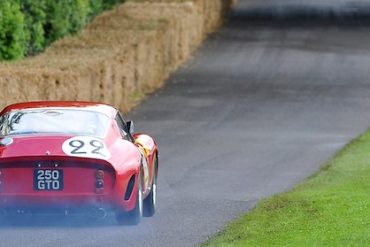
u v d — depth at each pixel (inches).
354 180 2271.2
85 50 3791.8
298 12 7268.7
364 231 1552.7
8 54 3469.5
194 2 5856.3
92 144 1739.7
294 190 2233.0
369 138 3213.6
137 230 1749.5
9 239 1632.6
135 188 1772.9
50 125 1782.7
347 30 6476.4
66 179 1702.8
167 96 4227.4
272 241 1533.0
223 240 1594.5
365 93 4409.5
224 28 6481.3
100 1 5187.0
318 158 2903.5
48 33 4094.5
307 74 4931.1
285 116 3806.6
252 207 2068.2
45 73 2874.0
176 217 1926.7
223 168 2714.1
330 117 3796.8
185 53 5246.1
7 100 2598.4
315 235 1551.4
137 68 4114.2
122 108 3809.1
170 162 2815.0
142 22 4729.3
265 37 6171.3
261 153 2997.0
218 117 3759.8
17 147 1712.6
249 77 4817.9
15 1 3698.3
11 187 1697.8
